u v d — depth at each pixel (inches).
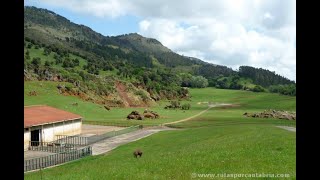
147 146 2522.1
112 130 3833.7
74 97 6353.3
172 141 2610.7
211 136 2527.1
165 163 1007.6
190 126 4131.4
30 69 6658.5
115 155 2139.5
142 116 5201.8
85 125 4276.6
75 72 7696.9
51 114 3230.8
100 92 7278.5
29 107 3366.1
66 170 1398.9
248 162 866.1
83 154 2246.6
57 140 3006.9
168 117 5620.1
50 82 6446.9
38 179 1027.3
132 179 800.9
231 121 4675.2
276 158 886.4
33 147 2647.6
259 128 2751.0
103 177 867.4
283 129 2561.5
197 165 898.1
